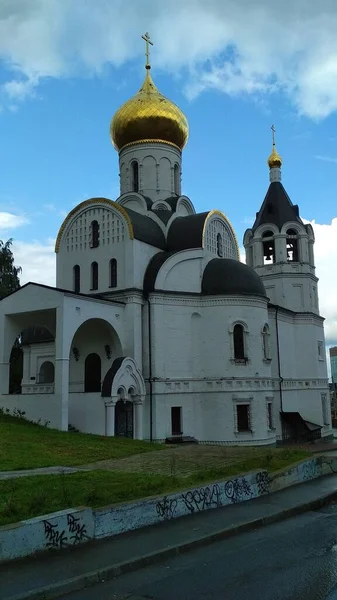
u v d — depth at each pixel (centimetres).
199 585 1009
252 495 1833
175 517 1525
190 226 3994
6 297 3347
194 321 3759
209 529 1395
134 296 3588
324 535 1370
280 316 4669
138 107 4431
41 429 2867
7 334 3378
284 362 4672
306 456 2427
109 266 3747
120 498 1499
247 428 3659
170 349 3638
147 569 1120
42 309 3184
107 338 3609
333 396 10944
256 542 1315
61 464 2083
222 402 3616
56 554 1178
